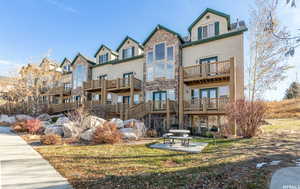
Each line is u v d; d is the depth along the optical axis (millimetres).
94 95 21547
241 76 12328
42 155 6332
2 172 4566
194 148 7324
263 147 7172
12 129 13703
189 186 3568
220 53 13312
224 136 10430
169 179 3984
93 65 21328
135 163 5332
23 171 4652
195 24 14711
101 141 8891
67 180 4043
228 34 12914
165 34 15703
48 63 22406
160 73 15719
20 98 21344
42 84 21906
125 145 8320
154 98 15938
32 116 19297
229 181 3736
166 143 8781
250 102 9984
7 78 22531
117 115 16125
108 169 4785
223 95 13203
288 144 7707
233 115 10133
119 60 18922
